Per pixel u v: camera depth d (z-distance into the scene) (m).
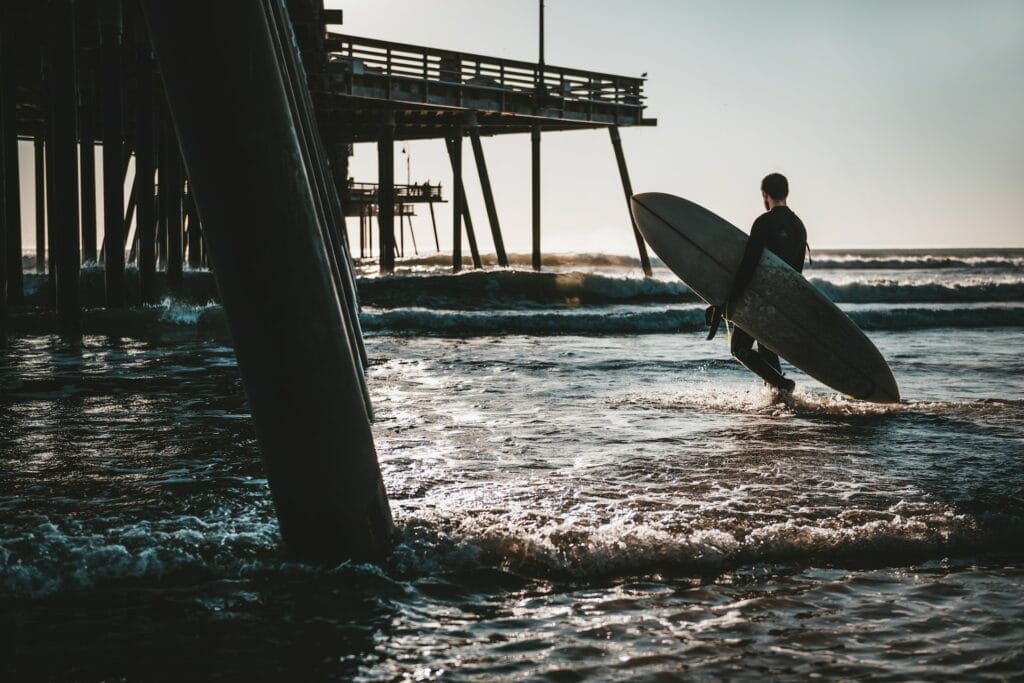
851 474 4.39
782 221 6.95
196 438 5.31
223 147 2.58
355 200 44.25
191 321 13.76
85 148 20.03
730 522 3.55
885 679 2.32
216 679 2.32
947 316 16.86
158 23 2.52
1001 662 2.41
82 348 10.66
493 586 2.96
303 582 2.93
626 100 29.73
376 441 5.26
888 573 3.10
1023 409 6.44
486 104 25.58
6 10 12.87
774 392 7.03
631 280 24.61
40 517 3.55
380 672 2.37
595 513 3.66
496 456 4.83
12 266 16.48
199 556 3.09
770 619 2.71
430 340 13.61
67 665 2.39
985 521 3.56
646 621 2.70
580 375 8.67
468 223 33.16
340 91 21.73
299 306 2.74
